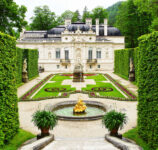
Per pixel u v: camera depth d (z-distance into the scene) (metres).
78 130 13.81
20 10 39.78
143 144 11.05
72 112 18.45
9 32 38.78
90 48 67.31
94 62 67.00
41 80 41.31
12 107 12.37
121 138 11.55
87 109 19.55
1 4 34.69
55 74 54.66
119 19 70.81
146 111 11.48
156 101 10.41
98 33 71.88
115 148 8.99
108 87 31.66
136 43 67.25
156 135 10.12
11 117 12.06
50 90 29.34
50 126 11.69
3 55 12.12
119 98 23.20
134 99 22.62
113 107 19.38
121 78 43.94
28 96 24.56
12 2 37.72
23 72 37.75
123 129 13.82
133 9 63.53
